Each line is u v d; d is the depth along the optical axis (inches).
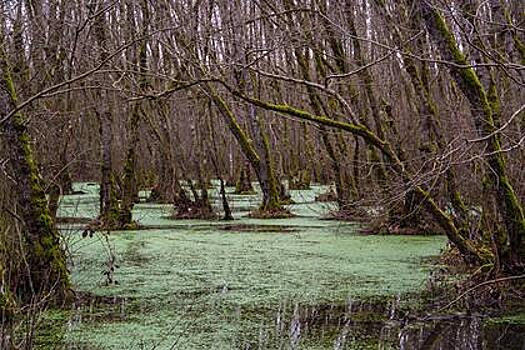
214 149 869.2
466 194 462.9
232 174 1624.0
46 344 276.2
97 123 725.3
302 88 823.1
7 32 407.2
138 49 543.5
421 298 357.7
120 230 695.7
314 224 755.4
